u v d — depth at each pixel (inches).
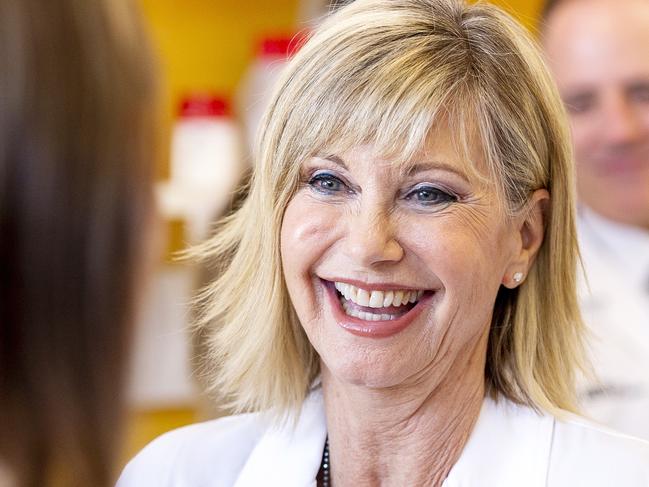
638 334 99.9
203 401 89.0
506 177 61.5
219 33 129.0
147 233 34.8
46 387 33.3
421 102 58.2
